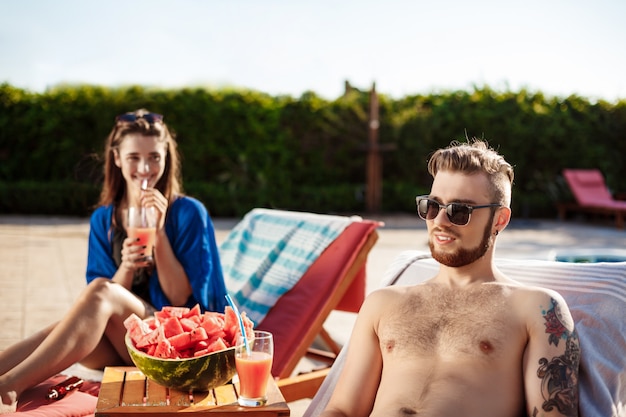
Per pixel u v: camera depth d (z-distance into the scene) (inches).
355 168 648.4
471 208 79.0
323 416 82.0
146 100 586.2
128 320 92.2
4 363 102.4
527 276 96.4
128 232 115.1
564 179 631.2
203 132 602.9
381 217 600.7
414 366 78.5
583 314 88.0
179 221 128.8
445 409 73.2
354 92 653.3
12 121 570.6
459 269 81.7
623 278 89.1
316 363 172.9
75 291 252.1
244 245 166.9
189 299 128.1
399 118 637.9
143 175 125.2
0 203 560.7
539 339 74.4
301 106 625.9
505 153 631.8
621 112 649.6
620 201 592.4
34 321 204.5
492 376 74.5
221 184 610.2
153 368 85.8
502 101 635.5
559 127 635.5
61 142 574.6
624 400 83.1
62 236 420.2
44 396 98.0
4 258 324.2
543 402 72.3
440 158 82.4
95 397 101.7
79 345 101.7
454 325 78.4
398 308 83.7
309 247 149.3
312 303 138.0
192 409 82.5
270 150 616.4
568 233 487.8
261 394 85.1
